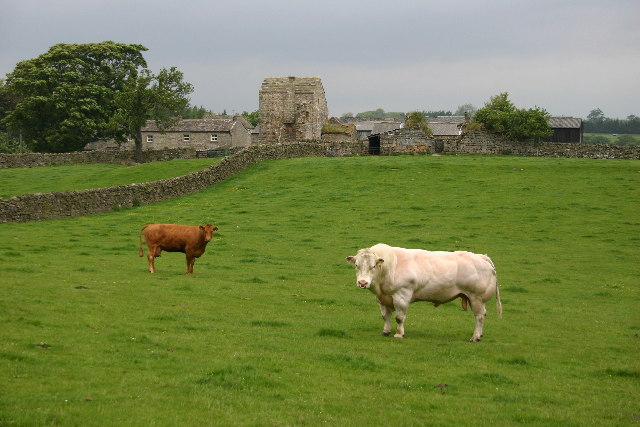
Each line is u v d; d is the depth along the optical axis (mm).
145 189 52375
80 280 23828
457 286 18875
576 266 32938
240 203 52531
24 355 14219
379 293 18938
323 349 16844
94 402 12078
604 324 22188
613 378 16016
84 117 100375
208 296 22812
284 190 57906
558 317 23062
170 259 31312
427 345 18141
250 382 13750
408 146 87438
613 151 82625
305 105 97250
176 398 12602
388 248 18875
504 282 29375
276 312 21344
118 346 15750
